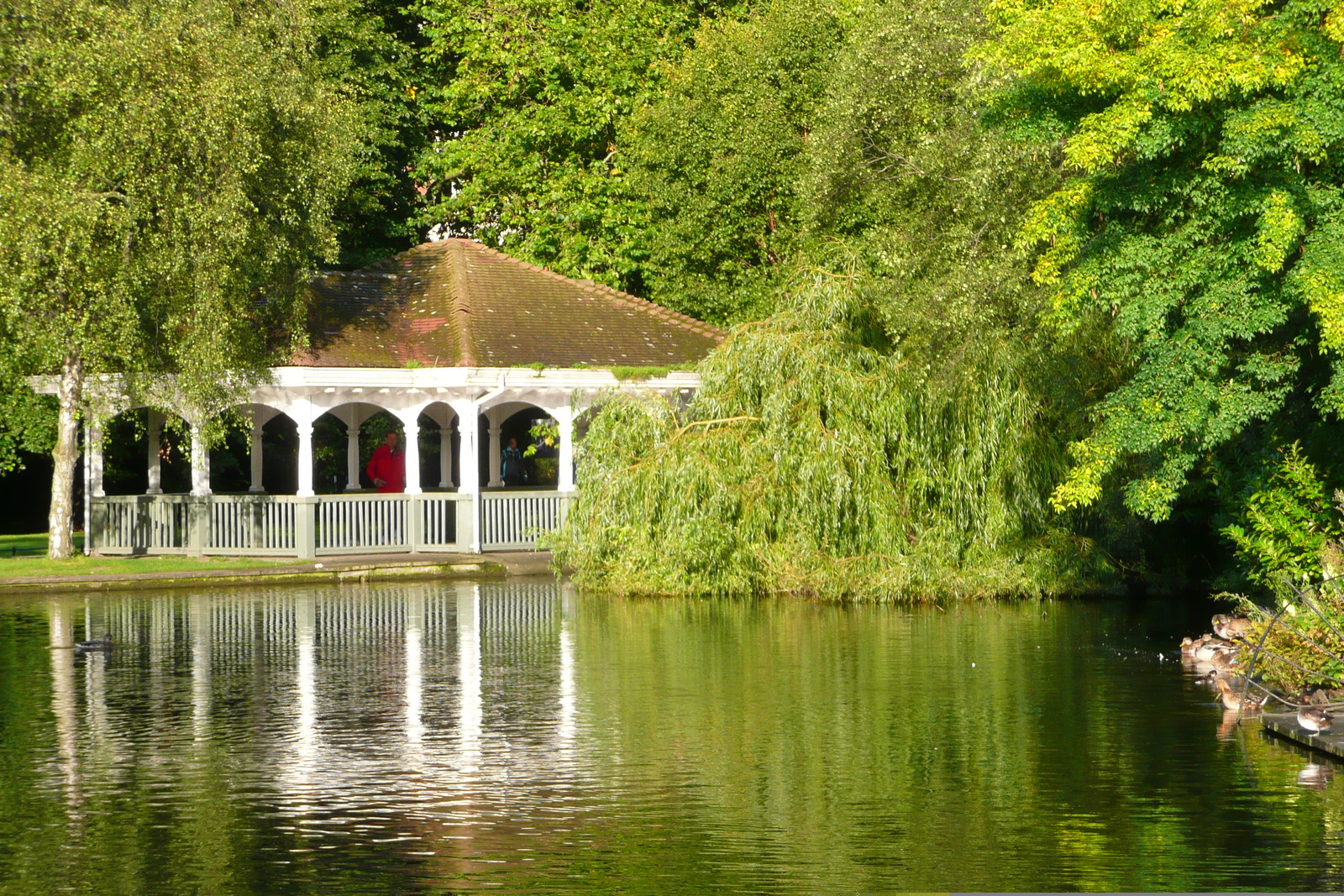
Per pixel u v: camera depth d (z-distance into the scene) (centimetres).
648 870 1121
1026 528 2991
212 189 3322
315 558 3541
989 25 3036
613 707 1769
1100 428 2362
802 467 2900
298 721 1694
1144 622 2573
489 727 1652
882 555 2881
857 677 1977
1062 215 2070
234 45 3344
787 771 1434
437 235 5331
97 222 3184
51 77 3170
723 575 2958
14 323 3256
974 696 1831
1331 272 1861
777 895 1060
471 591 3158
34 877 1111
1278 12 1991
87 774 1437
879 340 3089
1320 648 1734
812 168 3406
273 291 3553
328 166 3534
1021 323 2902
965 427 2945
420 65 5159
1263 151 1836
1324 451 2356
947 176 3120
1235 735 1594
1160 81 1884
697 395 3122
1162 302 1945
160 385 3447
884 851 1164
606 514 3080
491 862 1143
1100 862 1128
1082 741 1564
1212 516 2961
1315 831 1209
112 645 2312
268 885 1091
